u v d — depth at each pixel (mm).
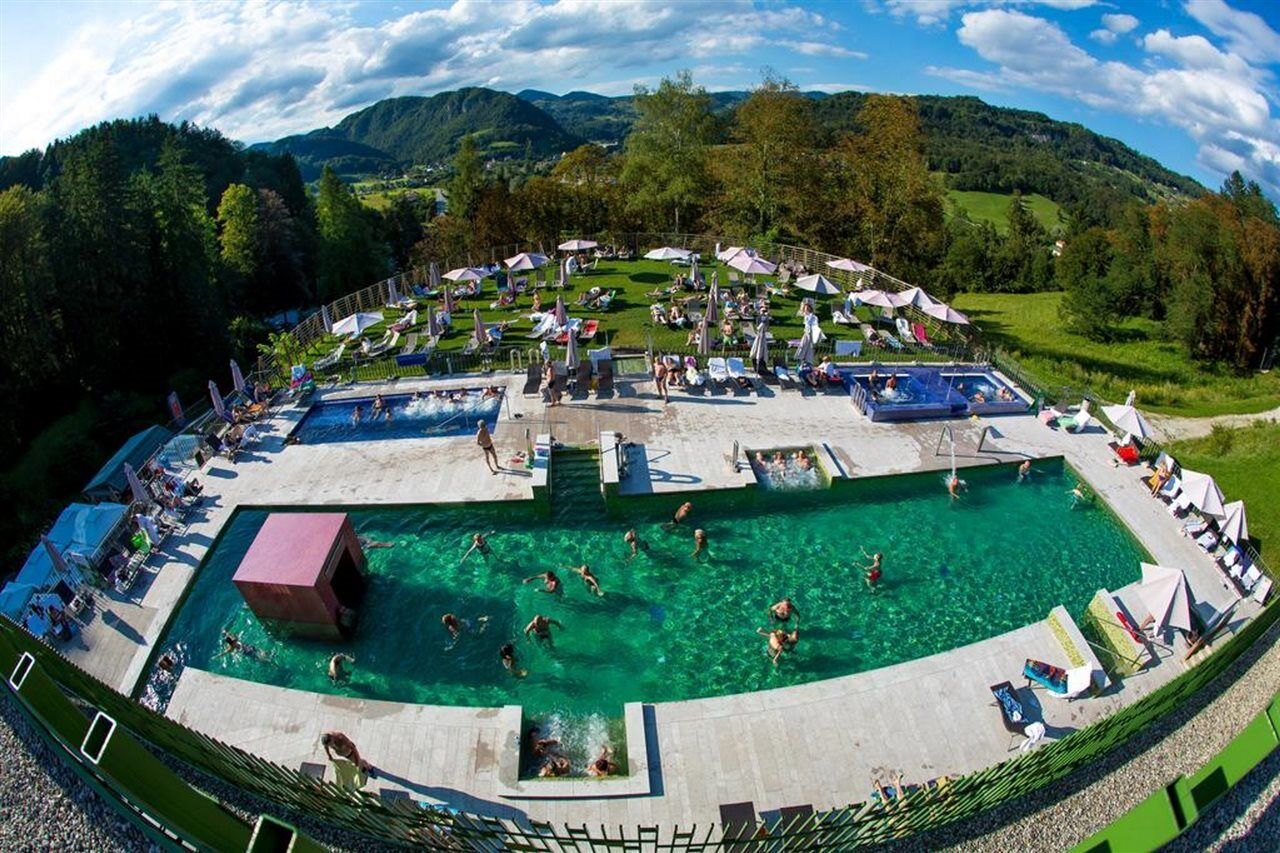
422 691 16000
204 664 16859
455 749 13945
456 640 17266
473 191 66938
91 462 35344
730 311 35719
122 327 43469
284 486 22672
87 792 11273
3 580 28578
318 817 11688
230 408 27141
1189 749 13047
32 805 11188
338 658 16328
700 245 51969
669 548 20250
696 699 14984
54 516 32250
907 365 30500
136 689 16047
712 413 26500
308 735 14258
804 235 58656
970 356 32469
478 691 15961
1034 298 69625
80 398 41125
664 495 21672
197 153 90125
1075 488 22969
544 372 28781
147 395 44375
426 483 22609
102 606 18047
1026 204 116375
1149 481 22656
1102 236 64062
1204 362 45906
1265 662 15172
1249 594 18312
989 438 25219
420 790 13180
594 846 12008
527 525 21219
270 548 17344
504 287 41094
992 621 17906
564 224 62938
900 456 23875
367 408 27453
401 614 18078
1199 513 21172
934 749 13953
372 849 11305
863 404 26625
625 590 18766
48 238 40562
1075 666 15844
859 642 17234
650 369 29609
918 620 17906
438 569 19562
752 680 16172
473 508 21719
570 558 19922
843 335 34281
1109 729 12383
